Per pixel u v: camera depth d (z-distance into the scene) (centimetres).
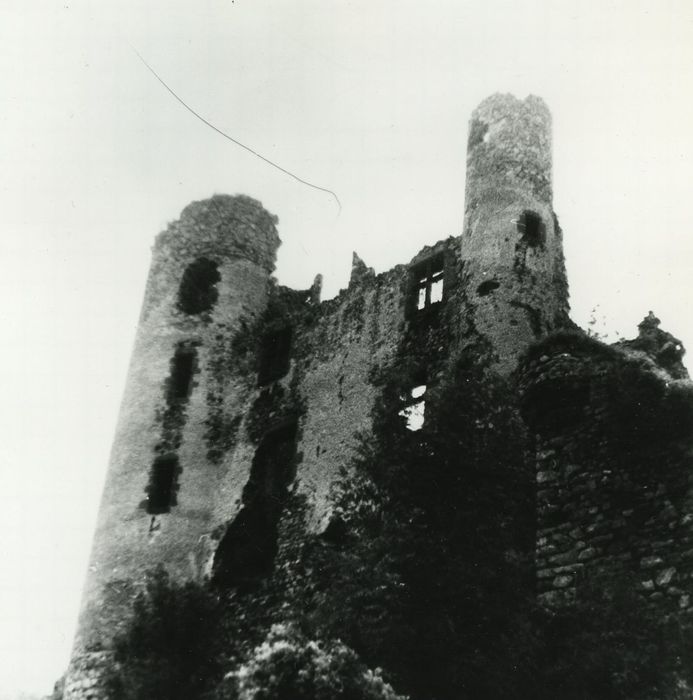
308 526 2273
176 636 2109
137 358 2817
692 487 1570
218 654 2098
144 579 2423
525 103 2442
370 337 2459
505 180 2316
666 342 1859
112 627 2364
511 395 1898
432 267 2411
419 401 2194
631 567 1583
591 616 1545
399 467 1756
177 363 2780
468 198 2373
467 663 1509
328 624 1619
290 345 2698
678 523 1559
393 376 2278
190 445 2636
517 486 1772
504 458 1789
